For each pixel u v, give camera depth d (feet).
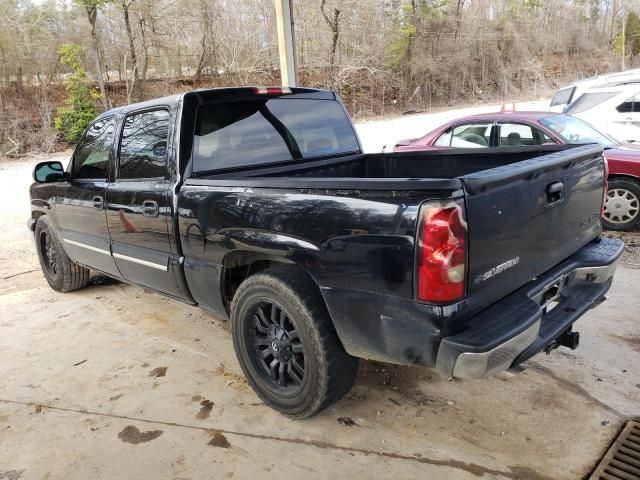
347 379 9.52
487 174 7.85
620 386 10.71
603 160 11.04
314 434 9.80
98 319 15.49
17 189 43.62
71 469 9.15
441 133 25.22
